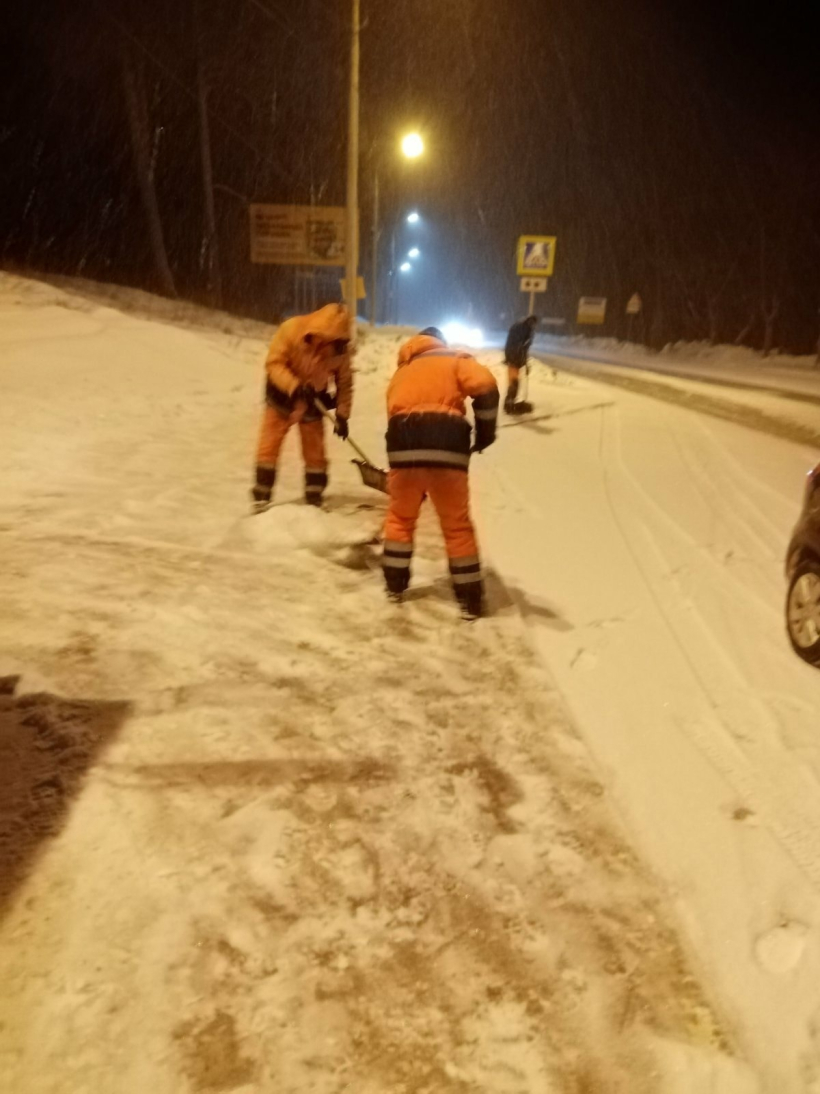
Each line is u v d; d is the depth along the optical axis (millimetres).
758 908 2691
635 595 5332
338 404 6129
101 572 4695
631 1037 2211
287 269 33094
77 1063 1976
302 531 5484
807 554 4656
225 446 8602
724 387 20953
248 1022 2135
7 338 12266
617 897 2693
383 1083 2027
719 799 3240
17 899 2393
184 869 2584
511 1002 2281
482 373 4566
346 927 2469
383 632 4363
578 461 9617
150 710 3363
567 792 3197
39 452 7422
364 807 2975
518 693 3877
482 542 6156
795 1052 2207
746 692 4137
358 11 15797
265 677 3742
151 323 15719
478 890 2666
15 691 3383
